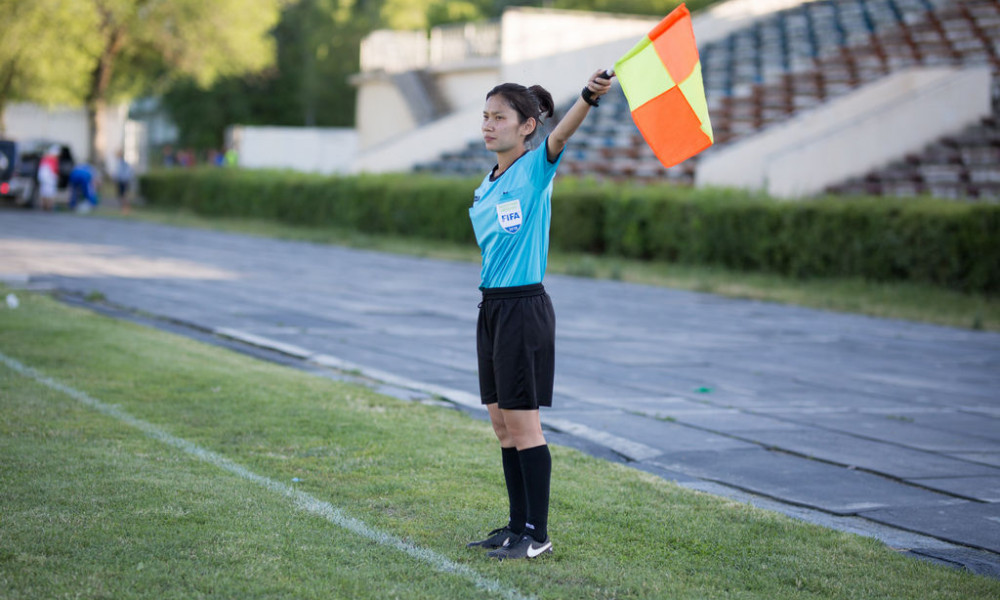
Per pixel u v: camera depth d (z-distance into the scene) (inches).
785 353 1553.9
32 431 813.2
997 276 2251.5
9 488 657.0
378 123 5354.3
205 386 1035.3
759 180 3164.4
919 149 3157.0
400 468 764.6
